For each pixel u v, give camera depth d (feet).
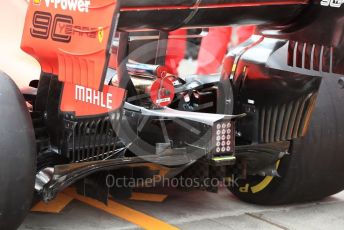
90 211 12.39
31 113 10.73
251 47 11.80
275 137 11.36
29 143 9.07
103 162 10.11
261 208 12.96
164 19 9.07
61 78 9.12
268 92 11.32
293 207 13.08
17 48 12.08
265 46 11.51
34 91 11.53
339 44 9.99
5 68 11.62
